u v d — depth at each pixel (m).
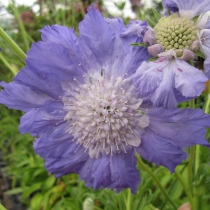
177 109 0.07
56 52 0.07
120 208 0.12
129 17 0.21
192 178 0.11
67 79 0.08
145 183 0.12
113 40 0.08
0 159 0.29
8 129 0.27
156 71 0.07
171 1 0.07
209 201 0.13
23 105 0.08
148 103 0.08
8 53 0.30
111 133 0.08
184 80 0.06
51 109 0.08
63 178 0.20
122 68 0.08
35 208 0.20
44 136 0.08
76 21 0.26
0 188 0.26
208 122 0.07
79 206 0.16
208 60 0.07
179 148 0.07
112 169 0.08
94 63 0.08
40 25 0.29
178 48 0.07
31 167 0.21
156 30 0.07
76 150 0.08
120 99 0.08
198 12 0.07
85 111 0.08
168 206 0.13
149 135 0.08
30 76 0.07
